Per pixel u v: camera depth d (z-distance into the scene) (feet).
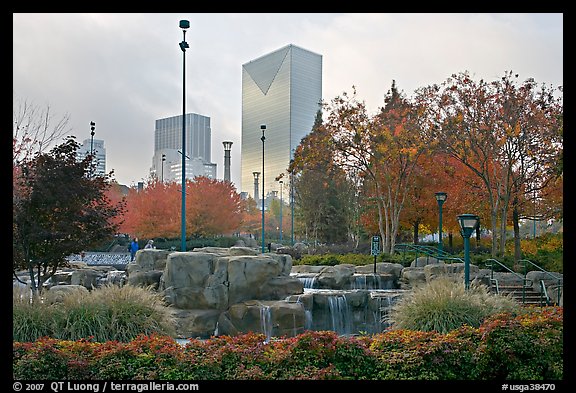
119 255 133.90
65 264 44.96
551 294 57.06
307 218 149.38
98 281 65.77
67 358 23.68
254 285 52.24
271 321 48.47
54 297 36.06
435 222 112.47
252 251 62.90
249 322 48.65
